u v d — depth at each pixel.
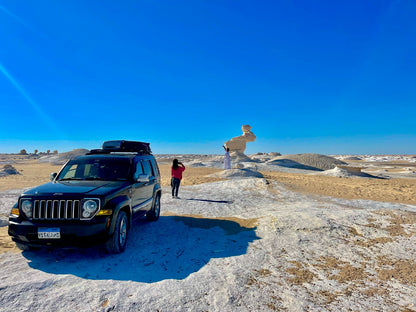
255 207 10.41
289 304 3.44
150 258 4.91
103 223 4.59
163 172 28.30
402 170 39.97
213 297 3.52
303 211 8.70
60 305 3.18
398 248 5.79
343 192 14.88
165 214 9.05
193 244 5.87
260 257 5.14
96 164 6.29
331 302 3.54
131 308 3.17
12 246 5.38
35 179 20.31
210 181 19.77
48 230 4.39
